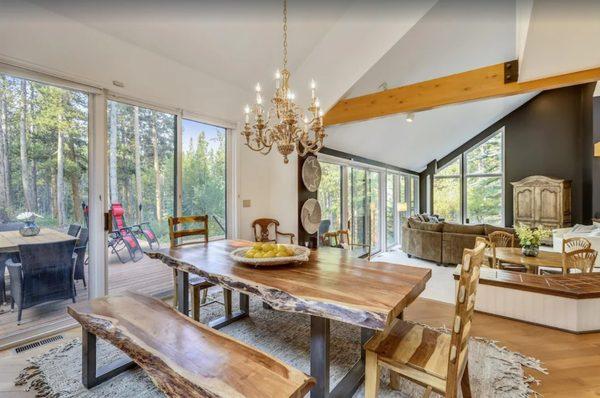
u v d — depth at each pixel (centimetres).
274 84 426
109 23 264
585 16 202
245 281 166
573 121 760
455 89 341
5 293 229
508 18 335
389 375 187
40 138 242
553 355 213
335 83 383
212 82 373
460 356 126
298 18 335
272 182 461
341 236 483
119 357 205
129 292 210
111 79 276
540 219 747
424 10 306
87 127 269
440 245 552
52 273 250
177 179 343
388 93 380
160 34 294
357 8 350
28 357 206
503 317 282
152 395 170
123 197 297
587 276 294
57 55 240
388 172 741
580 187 748
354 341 234
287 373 117
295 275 177
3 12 214
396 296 141
